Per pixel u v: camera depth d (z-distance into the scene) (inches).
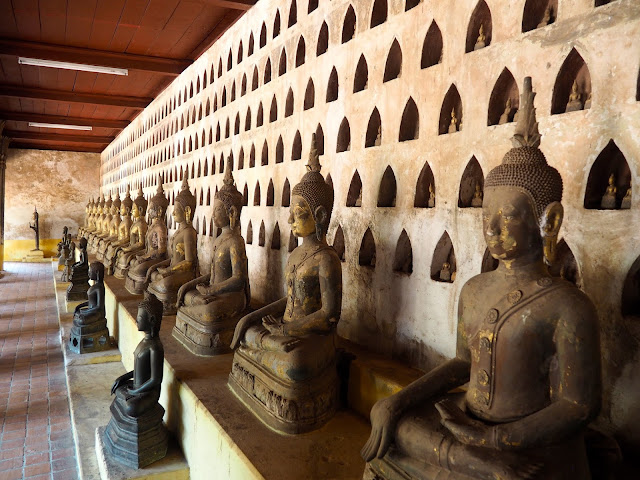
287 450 138.3
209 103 368.5
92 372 287.9
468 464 90.6
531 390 95.4
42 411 268.5
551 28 125.5
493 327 99.1
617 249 113.1
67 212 997.8
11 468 211.5
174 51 401.1
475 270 146.2
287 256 252.2
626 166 118.2
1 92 514.0
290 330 158.6
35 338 410.0
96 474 185.2
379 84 185.9
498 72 138.9
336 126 211.5
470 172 151.4
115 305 335.6
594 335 90.0
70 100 540.1
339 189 209.8
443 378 111.9
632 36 109.4
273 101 269.9
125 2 307.9
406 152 172.7
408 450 102.8
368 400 163.0
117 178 808.3
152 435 178.5
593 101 116.9
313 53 228.5
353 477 125.6
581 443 94.7
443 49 157.8
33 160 973.2
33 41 378.0
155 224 353.4
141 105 567.8
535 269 100.0
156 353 180.4
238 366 174.6
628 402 112.4
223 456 146.7
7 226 962.1
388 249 181.5
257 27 289.3
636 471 108.2
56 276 636.7
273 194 272.8
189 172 412.2
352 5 201.9
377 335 186.9
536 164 98.0
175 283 288.0
